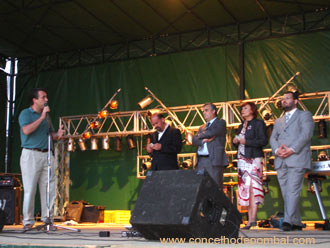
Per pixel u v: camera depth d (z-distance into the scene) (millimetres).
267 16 8367
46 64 10031
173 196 2570
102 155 9156
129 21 8617
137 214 2621
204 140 4738
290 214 4488
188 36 9016
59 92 9711
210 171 4707
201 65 8766
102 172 9094
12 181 6762
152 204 2615
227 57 8586
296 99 4777
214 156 4703
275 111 8023
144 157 8188
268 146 7773
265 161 7336
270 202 7852
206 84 8656
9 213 6633
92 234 3871
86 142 9258
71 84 9656
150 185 2717
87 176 9172
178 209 2496
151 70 9125
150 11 8227
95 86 9469
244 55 8477
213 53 8711
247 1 7805
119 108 9180
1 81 9820
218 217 2613
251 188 4754
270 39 8328
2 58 10047
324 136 7184
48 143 4605
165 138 5000
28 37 9211
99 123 8492
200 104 8195
